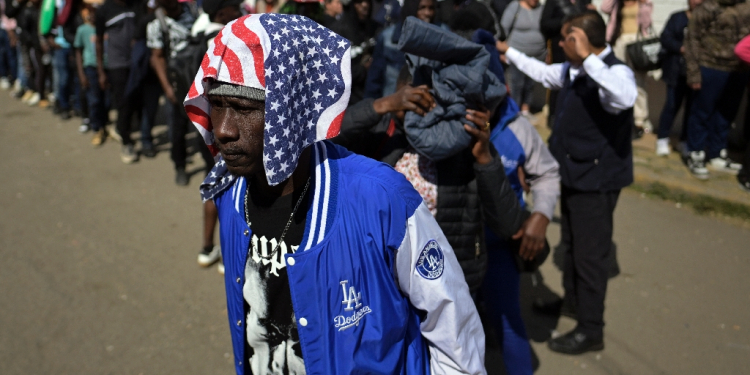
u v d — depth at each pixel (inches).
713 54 201.0
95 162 263.1
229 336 142.3
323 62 50.2
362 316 54.0
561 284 159.9
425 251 55.0
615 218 194.2
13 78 409.7
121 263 176.1
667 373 125.1
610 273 162.9
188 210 212.4
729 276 160.1
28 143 291.9
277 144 47.3
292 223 54.5
